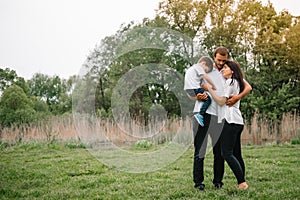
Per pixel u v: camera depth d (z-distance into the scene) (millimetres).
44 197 4426
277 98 15922
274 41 17734
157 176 5453
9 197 4551
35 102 20891
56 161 7270
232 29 17547
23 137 11008
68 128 10578
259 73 17672
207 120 4164
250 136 11148
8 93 18562
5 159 7770
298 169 5832
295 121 11656
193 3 13383
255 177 5129
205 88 4125
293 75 17766
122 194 4434
